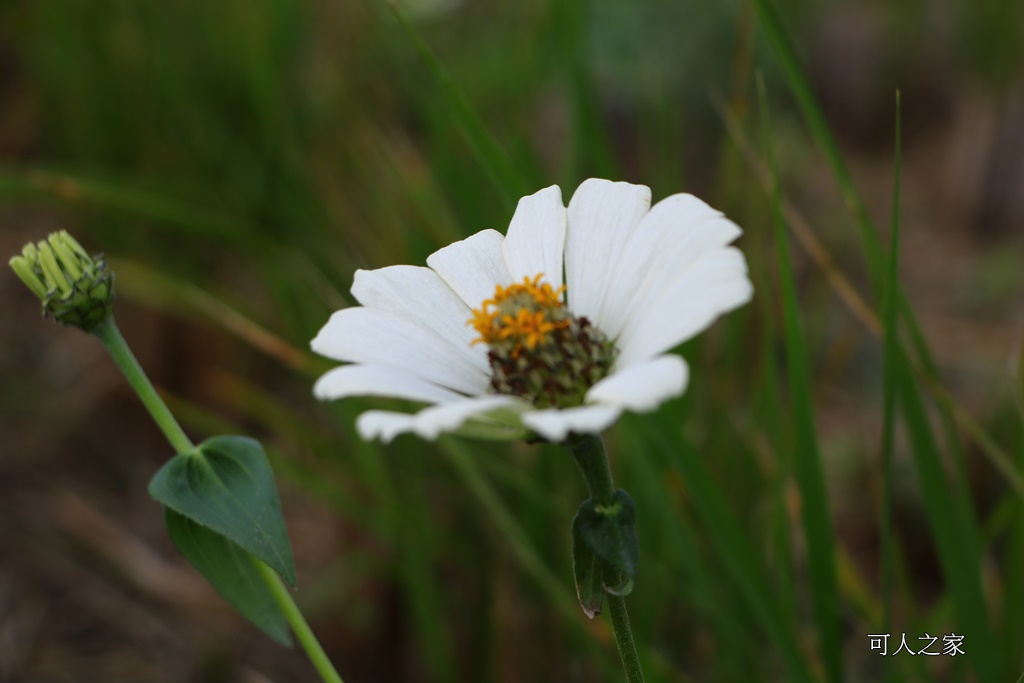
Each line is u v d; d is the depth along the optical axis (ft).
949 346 2.28
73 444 2.13
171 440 1.05
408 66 2.05
